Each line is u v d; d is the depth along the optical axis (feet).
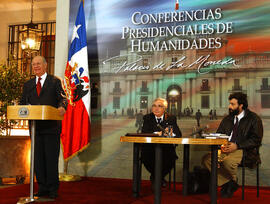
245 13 16.39
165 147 13.74
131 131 17.78
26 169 16.25
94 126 18.31
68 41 19.04
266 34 16.02
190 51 17.16
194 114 16.84
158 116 14.44
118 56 18.37
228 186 12.48
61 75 18.94
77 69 17.15
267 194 13.30
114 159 17.79
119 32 18.47
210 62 16.79
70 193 12.66
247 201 11.57
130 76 18.04
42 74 11.65
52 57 27.68
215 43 16.78
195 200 11.76
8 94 17.02
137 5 18.28
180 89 17.19
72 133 16.89
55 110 10.11
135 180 12.12
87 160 18.19
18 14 31.14
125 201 11.22
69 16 19.15
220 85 16.57
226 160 12.35
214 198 10.40
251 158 12.65
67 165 17.19
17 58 26.84
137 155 12.19
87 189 13.82
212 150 10.52
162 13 17.79
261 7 16.17
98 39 18.76
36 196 11.41
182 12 17.46
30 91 11.57
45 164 11.52
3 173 15.53
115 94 18.21
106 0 18.79
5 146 15.64
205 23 17.02
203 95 16.79
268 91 15.83
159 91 17.53
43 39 29.53
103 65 18.56
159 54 17.67
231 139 13.39
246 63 16.24
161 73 17.56
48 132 11.30
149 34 17.92
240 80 16.29
